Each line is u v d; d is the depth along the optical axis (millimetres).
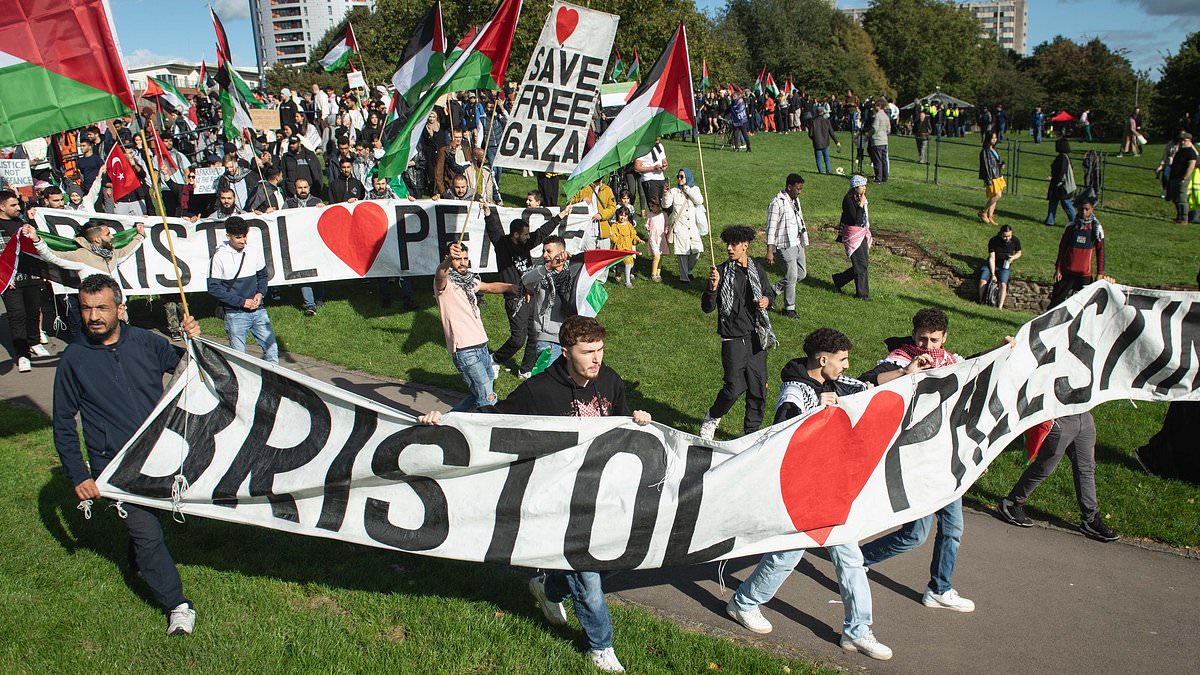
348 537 5254
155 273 11453
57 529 6246
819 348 5473
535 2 32219
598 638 4977
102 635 5102
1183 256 17797
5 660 4812
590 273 8602
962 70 77500
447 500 5152
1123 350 6645
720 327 7926
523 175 22141
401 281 12523
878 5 78188
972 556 6574
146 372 5359
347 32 19500
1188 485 7656
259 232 11797
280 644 5066
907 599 5945
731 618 5617
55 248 9570
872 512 5422
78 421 8203
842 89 61688
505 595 5699
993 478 7746
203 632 5133
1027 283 15500
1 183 16844
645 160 16359
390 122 17469
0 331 11695
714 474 5141
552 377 5176
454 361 8031
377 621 5340
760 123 37844
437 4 13797
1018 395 6234
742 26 74125
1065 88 74000
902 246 17281
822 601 5910
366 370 10344
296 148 16938
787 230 12328
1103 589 6109
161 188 15461
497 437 5066
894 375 5902
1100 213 22531
